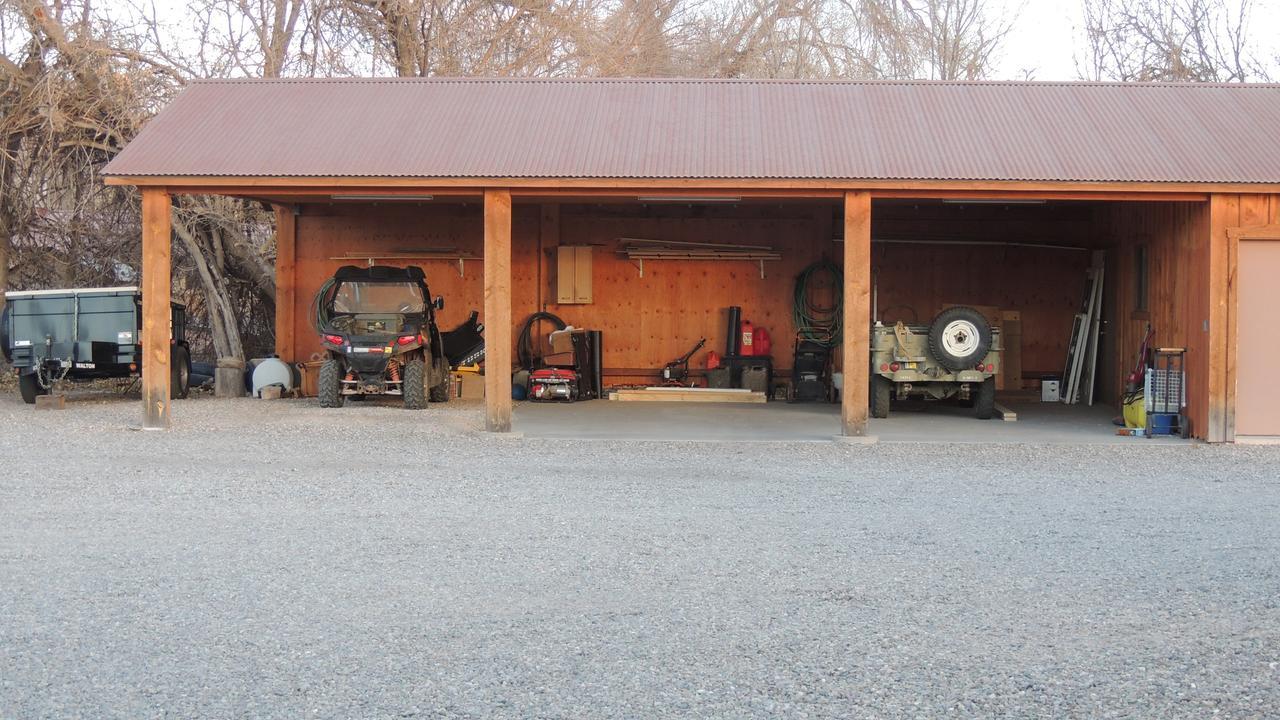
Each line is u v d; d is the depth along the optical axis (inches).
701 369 735.1
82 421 565.0
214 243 843.4
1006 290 725.3
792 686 184.5
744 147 520.1
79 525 302.5
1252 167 497.0
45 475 389.1
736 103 577.0
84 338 672.4
